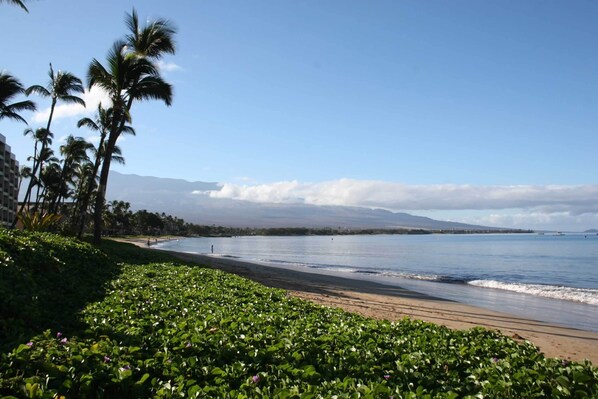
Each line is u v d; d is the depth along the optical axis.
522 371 6.96
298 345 7.75
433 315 18.20
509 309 22.30
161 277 17.16
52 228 31.88
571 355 12.70
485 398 5.91
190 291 13.71
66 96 38.72
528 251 88.88
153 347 7.13
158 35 27.84
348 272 42.94
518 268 50.22
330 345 8.23
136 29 28.03
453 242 159.25
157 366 6.16
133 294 12.16
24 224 27.92
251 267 38.75
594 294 27.98
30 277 10.18
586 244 127.56
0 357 5.48
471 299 25.70
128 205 163.75
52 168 73.38
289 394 5.38
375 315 16.75
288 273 35.50
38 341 6.33
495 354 8.45
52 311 8.94
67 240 19.75
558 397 6.07
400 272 44.19
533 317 19.97
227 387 5.65
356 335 9.27
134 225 182.75
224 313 10.61
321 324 10.55
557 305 23.88
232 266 36.84
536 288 30.78
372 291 26.64
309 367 6.34
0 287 8.23
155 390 5.46
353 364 7.06
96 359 5.92
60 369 5.38
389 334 9.86
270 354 7.13
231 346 7.27
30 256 12.05
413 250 97.31
